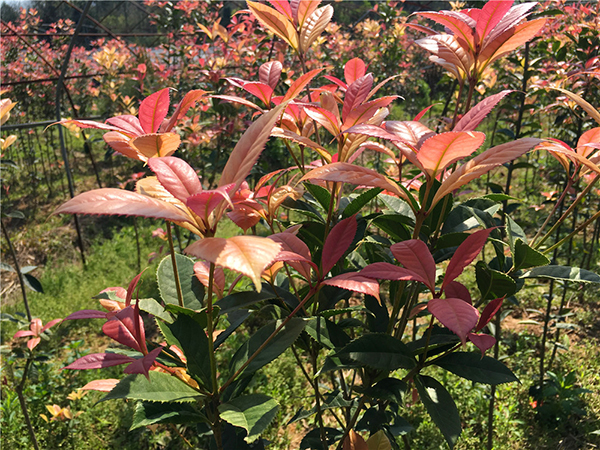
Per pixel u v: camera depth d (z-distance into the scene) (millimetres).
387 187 974
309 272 1042
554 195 3760
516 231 1341
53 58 9125
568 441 3115
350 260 1505
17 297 5332
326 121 1217
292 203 1540
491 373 1081
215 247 646
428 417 3180
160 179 767
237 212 1217
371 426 1298
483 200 1445
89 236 6703
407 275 952
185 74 5469
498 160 879
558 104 2961
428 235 1300
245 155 771
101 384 1166
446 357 1143
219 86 4160
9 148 8773
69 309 4922
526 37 1179
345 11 12320
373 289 921
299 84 1203
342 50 7766
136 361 888
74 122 988
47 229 6797
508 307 4449
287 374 3725
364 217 1319
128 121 1091
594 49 3252
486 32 1202
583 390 3227
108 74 5773
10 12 10289
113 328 1018
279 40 4312
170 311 1141
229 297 1177
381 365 1043
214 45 5125
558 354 3828
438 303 919
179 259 1341
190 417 1034
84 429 3400
